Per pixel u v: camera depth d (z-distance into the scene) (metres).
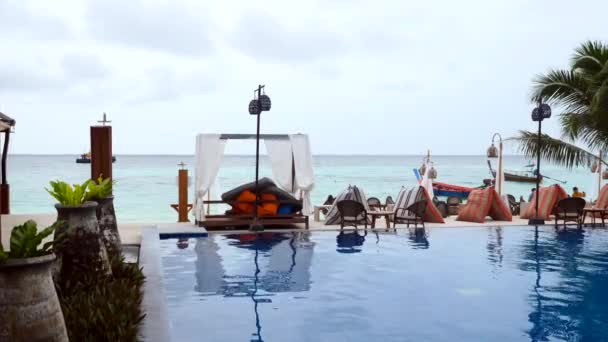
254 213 12.91
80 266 5.38
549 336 5.52
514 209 18.16
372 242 11.55
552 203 15.75
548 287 7.61
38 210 26.72
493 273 8.53
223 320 5.96
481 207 15.12
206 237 12.04
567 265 9.19
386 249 10.68
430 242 11.62
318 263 9.23
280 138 13.53
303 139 13.70
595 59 14.60
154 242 9.79
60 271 5.33
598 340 5.40
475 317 6.17
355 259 9.61
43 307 3.37
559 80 15.02
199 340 5.31
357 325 5.85
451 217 16.70
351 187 14.56
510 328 5.77
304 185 13.57
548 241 11.85
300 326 5.79
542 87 15.20
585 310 6.46
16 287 3.28
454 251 10.50
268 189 13.48
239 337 5.41
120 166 110.44
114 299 4.79
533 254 10.22
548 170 98.31
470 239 12.07
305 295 7.10
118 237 7.48
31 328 3.30
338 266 8.98
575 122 14.40
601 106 13.45
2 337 3.24
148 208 25.47
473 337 5.48
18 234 3.51
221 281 7.84
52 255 3.48
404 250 10.59
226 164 130.62
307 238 12.06
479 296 7.11
